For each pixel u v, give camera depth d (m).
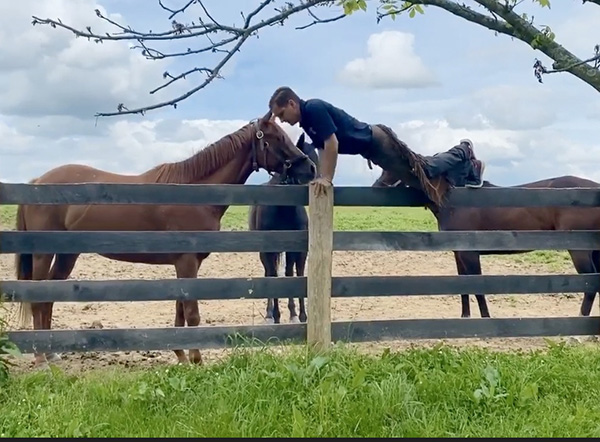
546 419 4.16
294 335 5.63
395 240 5.79
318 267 5.54
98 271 12.66
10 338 5.29
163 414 4.27
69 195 5.35
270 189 5.57
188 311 6.05
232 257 15.53
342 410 4.16
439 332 5.86
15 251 5.32
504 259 15.09
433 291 5.84
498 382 4.67
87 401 4.46
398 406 4.25
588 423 4.14
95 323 8.05
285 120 5.40
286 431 4.02
